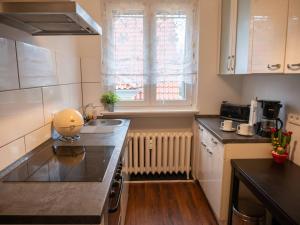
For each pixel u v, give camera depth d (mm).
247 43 1851
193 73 2824
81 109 2658
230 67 2289
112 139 1730
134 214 2279
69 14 1042
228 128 2107
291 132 1792
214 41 2688
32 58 1467
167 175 3074
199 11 2635
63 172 1138
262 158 1875
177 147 2848
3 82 1159
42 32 1469
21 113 1330
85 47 2641
